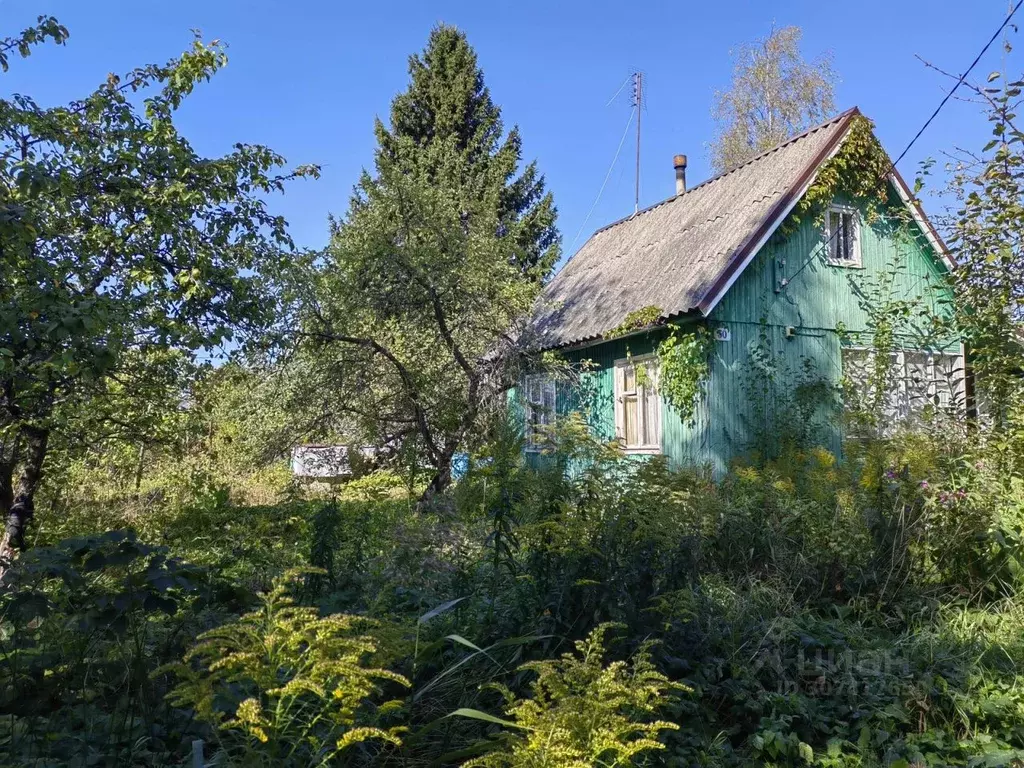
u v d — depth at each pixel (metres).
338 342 12.15
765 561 5.55
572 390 14.15
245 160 7.79
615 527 4.12
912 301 12.28
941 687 4.20
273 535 5.96
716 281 11.44
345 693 2.53
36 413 7.03
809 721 3.91
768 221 11.89
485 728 3.51
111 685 3.45
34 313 5.10
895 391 12.18
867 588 5.50
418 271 11.77
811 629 4.75
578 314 14.81
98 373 5.27
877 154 12.71
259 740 2.61
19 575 3.34
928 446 6.40
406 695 3.47
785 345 12.38
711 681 4.00
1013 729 3.94
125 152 7.07
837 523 5.65
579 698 2.62
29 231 5.11
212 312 7.57
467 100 27.41
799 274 12.57
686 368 11.78
